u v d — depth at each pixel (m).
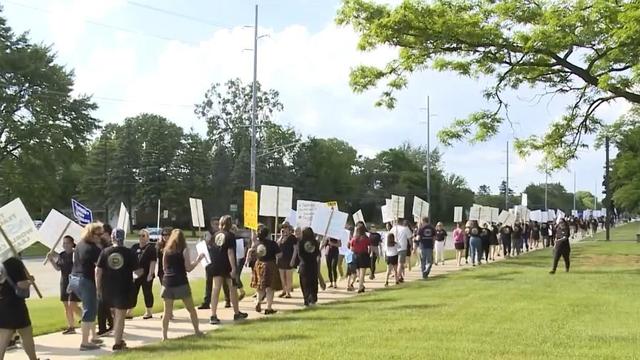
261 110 88.50
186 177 83.62
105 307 11.67
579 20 19.81
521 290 17.20
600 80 20.52
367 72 23.73
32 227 10.90
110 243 12.25
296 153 100.56
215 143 87.50
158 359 9.25
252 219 19.86
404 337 10.48
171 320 13.40
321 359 8.86
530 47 20.64
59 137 53.78
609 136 50.09
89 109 56.66
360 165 127.00
